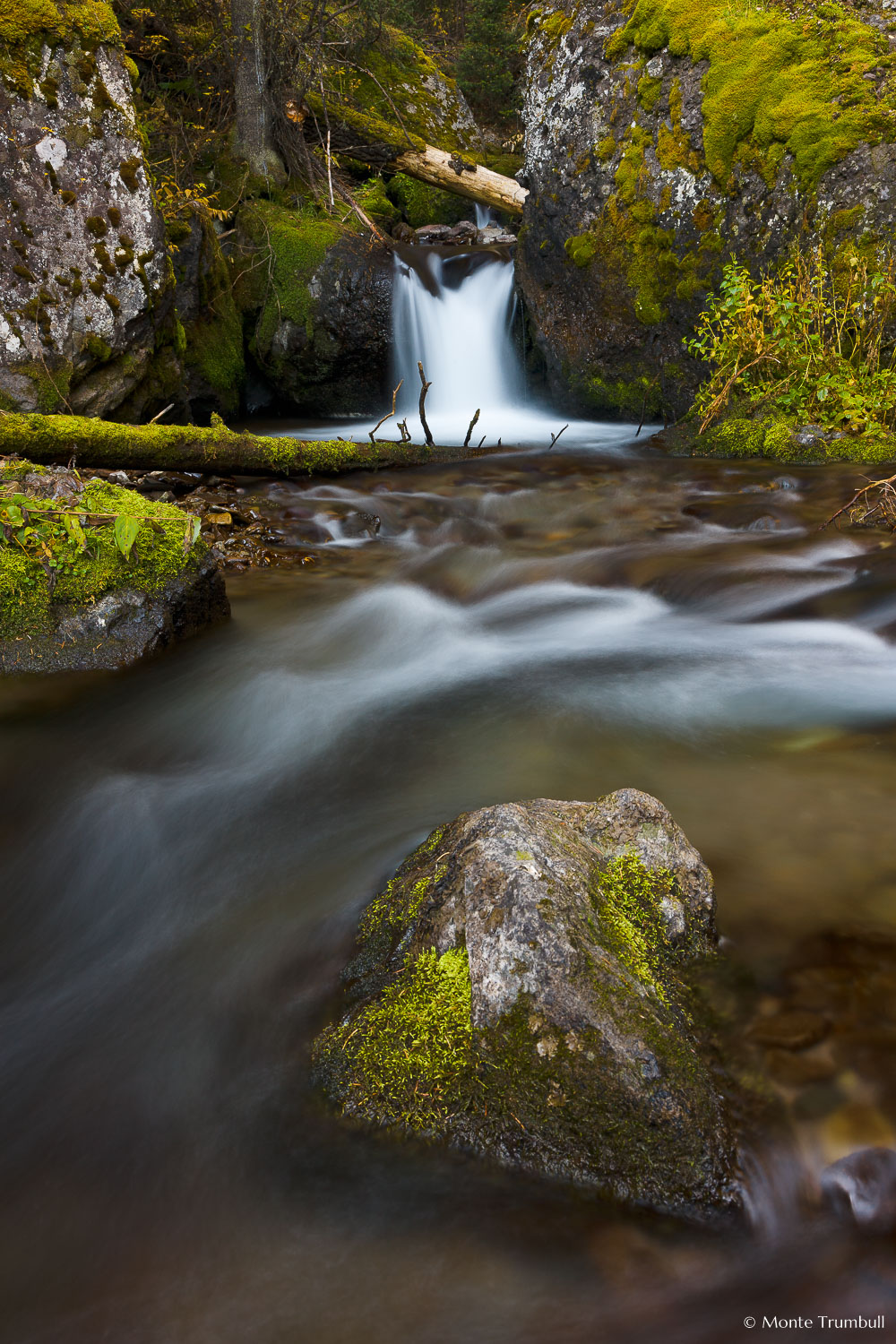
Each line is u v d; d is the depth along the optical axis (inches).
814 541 214.8
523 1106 67.9
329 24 495.8
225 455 272.5
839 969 81.1
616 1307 58.1
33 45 276.4
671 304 353.4
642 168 355.3
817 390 288.2
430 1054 72.2
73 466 248.7
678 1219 62.9
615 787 117.8
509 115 704.4
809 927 86.9
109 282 299.7
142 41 438.6
